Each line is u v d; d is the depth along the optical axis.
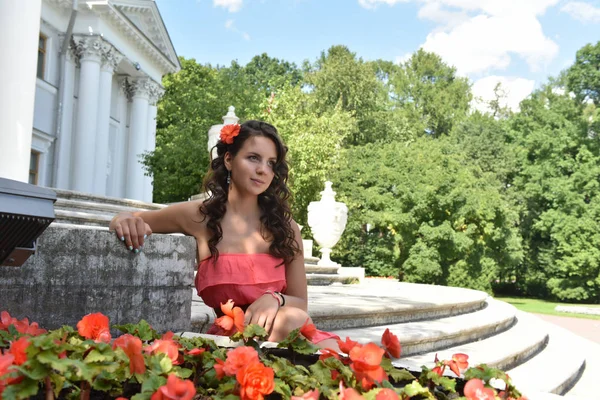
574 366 5.67
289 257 2.69
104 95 23.19
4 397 0.98
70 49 22.44
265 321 2.36
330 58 40.31
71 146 22.75
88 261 2.49
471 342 5.90
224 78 21.25
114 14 22.52
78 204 8.98
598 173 29.22
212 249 2.63
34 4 9.95
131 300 2.63
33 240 1.79
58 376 1.05
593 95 31.53
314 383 1.25
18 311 2.30
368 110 35.16
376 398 1.08
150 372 1.21
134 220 2.63
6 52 9.79
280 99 23.53
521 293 33.56
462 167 26.62
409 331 5.11
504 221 26.89
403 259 26.47
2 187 1.69
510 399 1.29
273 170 2.68
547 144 31.08
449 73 47.81
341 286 10.94
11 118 9.68
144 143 27.36
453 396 1.35
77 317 2.46
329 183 13.09
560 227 29.47
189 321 2.93
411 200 25.50
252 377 1.11
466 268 26.14
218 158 2.74
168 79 33.91
